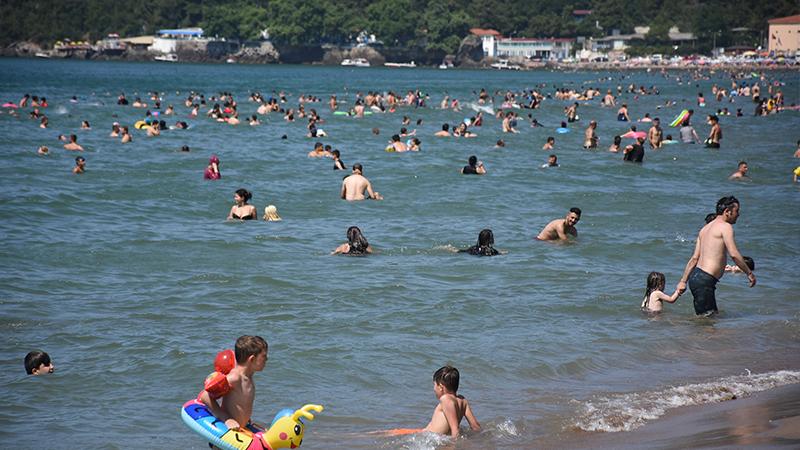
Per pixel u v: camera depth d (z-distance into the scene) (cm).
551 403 1961
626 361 2297
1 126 8856
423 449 1677
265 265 3300
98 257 3412
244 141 8119
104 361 2178
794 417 1770
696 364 2281
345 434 1759
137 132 8700
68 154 6719
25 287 2920
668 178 6069
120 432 1767
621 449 1641
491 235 3584
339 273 3178
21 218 4197
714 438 1656
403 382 2089
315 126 9594
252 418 1844
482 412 1900
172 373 2103
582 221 4422
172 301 2761
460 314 2670
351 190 4991
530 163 6800
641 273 3312
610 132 9819
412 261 3425
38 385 2017
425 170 6244
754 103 15838
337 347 2306
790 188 5616
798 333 2575
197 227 4100
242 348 1477
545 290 3009
